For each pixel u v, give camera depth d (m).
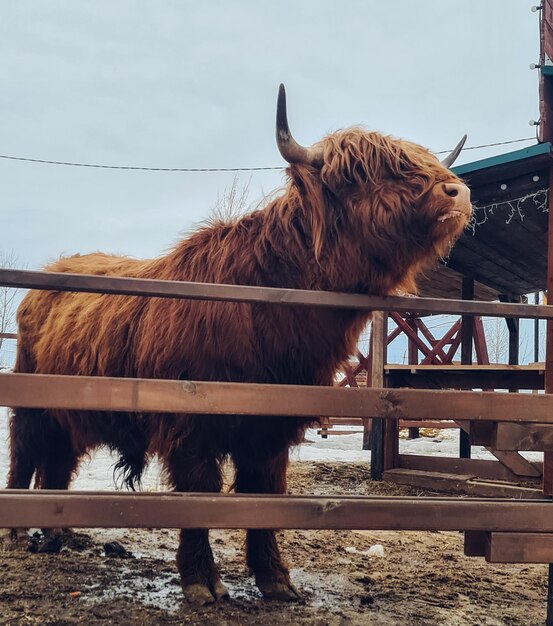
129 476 4.39
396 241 3.31
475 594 4.11
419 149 3.46
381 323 8.18
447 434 13.87
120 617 3.39
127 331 3.96
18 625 3.23
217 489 3.59
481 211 5.55
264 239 3.68
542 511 3.05
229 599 3.71
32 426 4.93
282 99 3.35
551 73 4.71
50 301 5.09
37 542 4.76
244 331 3.43
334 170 3.41
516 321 9.05
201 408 2.74
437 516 2.95
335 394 2.87
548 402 3.08
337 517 2.85
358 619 3.52
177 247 4.16
